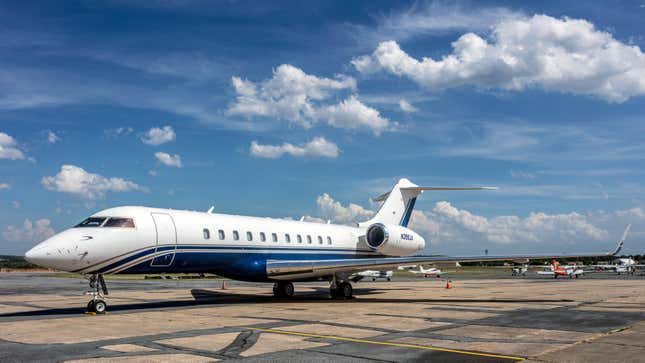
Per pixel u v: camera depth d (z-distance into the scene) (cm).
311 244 2322
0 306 1877
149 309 1712
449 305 1805
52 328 1215
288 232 2230
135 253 1658
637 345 960
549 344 975
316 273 2086
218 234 1914
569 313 1511
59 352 902
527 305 1784
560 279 4897
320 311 1614
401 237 2545
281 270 2048
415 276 6712
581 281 4212
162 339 1043
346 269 2083
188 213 1902
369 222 2786
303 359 842
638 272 7762
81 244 1531
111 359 840
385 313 1538
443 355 873
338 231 2519
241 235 2002
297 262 2045
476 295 2353
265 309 1692
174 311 1634
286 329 1189
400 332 1138
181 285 3716
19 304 1964
